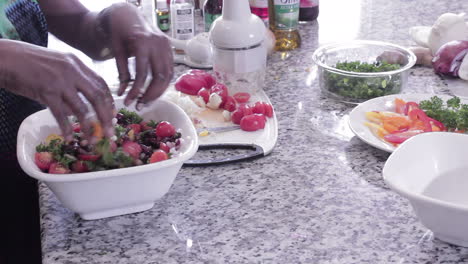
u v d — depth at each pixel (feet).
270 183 3.12
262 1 5.24
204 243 2.64
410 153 2.66
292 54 5.12
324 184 3.08
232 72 4.17
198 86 4.24
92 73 2.46
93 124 2.54
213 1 5.06
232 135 3.63
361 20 5.93
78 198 2.69
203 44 4.88
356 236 2.64
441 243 2.57
